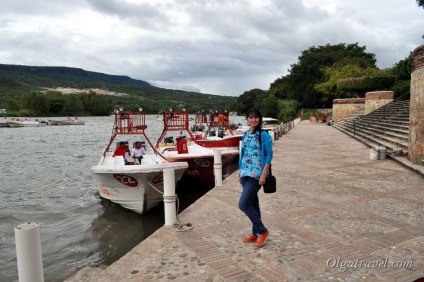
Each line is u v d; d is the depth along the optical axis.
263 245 5.09
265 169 4.79
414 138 11.82
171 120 16.64
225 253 4.85
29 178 15.77
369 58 70.69
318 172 11.28
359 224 5.99
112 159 12.48
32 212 10.40
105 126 70.31
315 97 68.50
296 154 16.11
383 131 20.33
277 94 82.69
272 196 8.09
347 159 14.26
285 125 31.48
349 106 44.44
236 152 14.52
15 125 66.62
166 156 12.93
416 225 5.90
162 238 5.48
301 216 6.50
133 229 8.77
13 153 25.55
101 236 8.34
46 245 7.80
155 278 4.18
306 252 4.82
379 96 34.50
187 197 12.05
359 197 7.89
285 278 4.10
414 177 10.15
